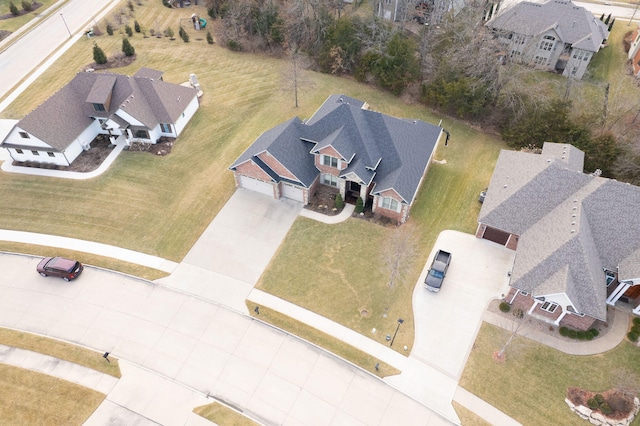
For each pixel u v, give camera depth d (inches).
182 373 1122.0
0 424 1023.6
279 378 1111.6
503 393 1076.5
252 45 2495.1
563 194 1342.3
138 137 1819.6
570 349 1156.5
